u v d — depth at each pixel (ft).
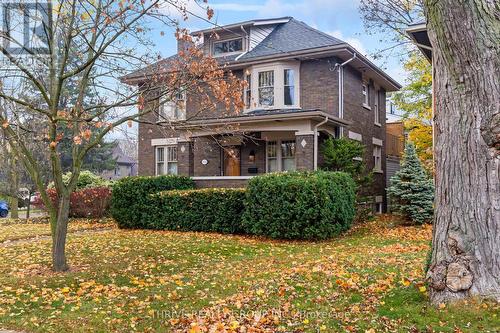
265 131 50.21
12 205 63.57
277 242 36.24
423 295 15.75
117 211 47.57
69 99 34.81
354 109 55.72
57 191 25.41
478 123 14.26
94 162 111.34
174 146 61.26
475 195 14.30
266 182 37.76
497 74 13.99
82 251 31.55
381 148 66.69
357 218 48.37
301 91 53.16
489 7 14.14
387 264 23.30
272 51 53.67
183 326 15.48
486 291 13.80
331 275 21.13
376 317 14.65
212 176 53.21
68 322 16.11
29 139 34.99
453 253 14.53
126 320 16.20
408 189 47.55
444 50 14.87
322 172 40.01
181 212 43.98
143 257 29.17
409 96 66.90
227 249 32.37
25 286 21.57
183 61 35.50
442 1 14.66
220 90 27.96
